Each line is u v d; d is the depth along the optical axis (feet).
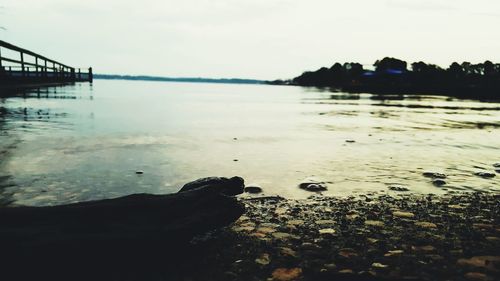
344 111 56.75
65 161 16.06
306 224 10.13
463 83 216.33
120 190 12.39
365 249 8.44
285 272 7.32
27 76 58.08
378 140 26.55
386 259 7.88
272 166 17.26
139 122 32.37
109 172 14.66
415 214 11.07
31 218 6.95
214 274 7.27
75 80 129.59
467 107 73.15
